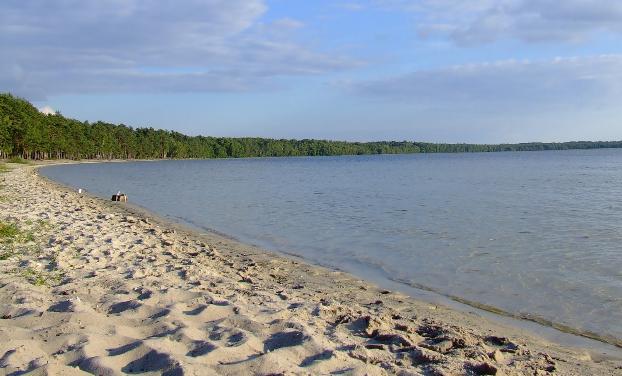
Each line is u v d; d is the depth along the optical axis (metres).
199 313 6.56
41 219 15.76
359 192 36.09
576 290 10.12
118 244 12.31
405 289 10.26
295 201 30.00
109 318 6.22
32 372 4.26
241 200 30.92
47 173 61.75
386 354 5.62
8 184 32.59
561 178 48.84
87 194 33.44
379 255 13.80
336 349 5.56
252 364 4.74
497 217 21.17
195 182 50.44
